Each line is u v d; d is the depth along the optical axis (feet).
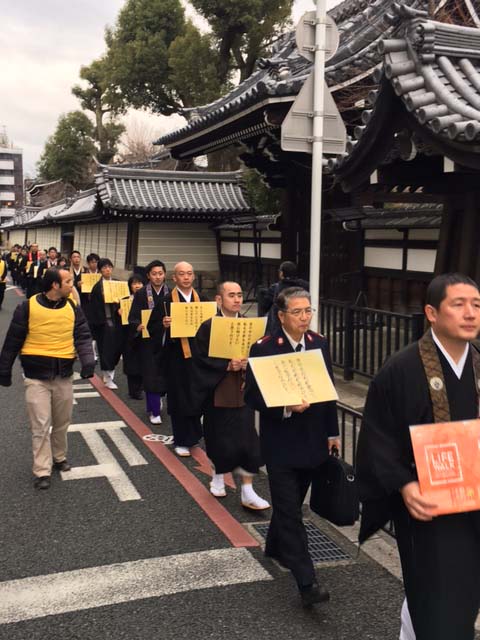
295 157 33.14
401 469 7.48
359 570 12.34
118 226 68.03
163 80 82.79
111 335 28.02
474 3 25.14
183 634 10.15
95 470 17.93
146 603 11.08
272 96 26.66
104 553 12.94
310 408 11.23
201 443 20.63
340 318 26.40
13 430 21.89
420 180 18.75
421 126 14.58
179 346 18.44
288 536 10.94
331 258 37.14
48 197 185.37
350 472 11.14
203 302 18.42
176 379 18.69
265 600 11.19
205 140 36.94
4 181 328.49
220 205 59.06
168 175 60.44
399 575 12.12
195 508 15.37
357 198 19.63
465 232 18.44
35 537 13.66
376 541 13.64
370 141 16.35
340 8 37.27
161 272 22.79
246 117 30.09
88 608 10.92
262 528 14.23
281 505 11.05
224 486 16.63
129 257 61.00
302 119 17.07
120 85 84.38
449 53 14.62
